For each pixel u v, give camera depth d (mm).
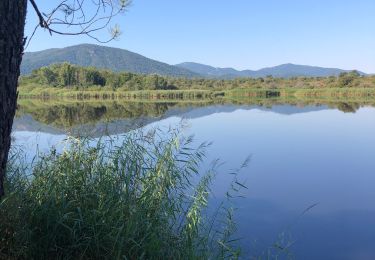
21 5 3068
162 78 91812
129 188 4508
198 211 4637
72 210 3965
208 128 23078
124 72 93500
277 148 16484
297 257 6254
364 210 8547
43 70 86438
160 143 5445
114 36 3924
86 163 4613
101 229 3797
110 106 41750
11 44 3008
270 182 10672
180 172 5148
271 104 51375
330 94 79438
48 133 13945
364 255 6344
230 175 10961
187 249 4125
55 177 4332
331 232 7211
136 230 3904
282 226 7426
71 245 3709
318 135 20859
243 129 22906
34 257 3635
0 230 3611
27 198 3979
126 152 4941
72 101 60406
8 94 3045
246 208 8242
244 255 5859
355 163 13586
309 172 12094
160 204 4391
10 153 6191
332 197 9453
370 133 21641
